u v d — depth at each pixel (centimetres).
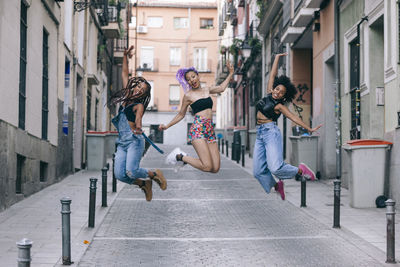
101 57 2786
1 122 1155
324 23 1848
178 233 1008
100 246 902
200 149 779
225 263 794
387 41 1286
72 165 2034
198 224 1095
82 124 2261
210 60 5716
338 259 815
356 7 1520
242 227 1063
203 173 2098
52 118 1708
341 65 1669
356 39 1537
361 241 926
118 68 3803
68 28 1981
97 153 2144
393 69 1246
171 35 5716
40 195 1445
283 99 817
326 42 1825
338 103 1658
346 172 1614
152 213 1216
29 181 1422
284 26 2248
